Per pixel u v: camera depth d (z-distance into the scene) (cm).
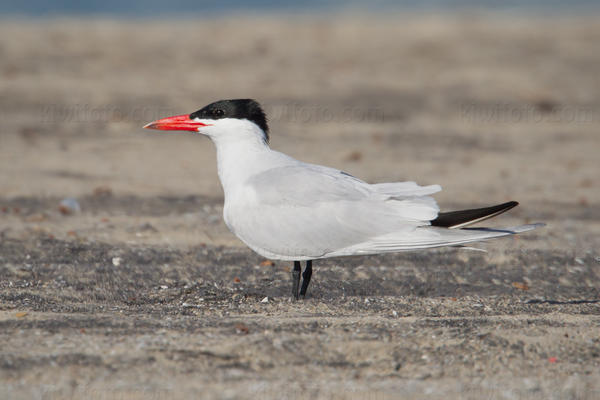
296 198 884
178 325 790
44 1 4719
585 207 1485
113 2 4912
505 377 702
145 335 755
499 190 1588
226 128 939
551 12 4556
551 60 3066
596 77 2814
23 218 1274
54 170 1597
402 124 2188
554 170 1791
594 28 3719
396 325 805
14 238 1161
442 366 719
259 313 873
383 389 671
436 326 806
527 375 708
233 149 942
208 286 984
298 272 929
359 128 2109
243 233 913
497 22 3928
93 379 661
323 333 773
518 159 1888
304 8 5016
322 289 995
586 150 2006
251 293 961
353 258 1126
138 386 653
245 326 788
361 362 724
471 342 766
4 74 2506
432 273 1073
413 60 3011
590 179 1712
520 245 1215
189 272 1048
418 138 2050
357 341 753
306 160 1762
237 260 1112
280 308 896
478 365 724
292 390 660
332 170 923
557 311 916
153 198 1444
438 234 856
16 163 1630
